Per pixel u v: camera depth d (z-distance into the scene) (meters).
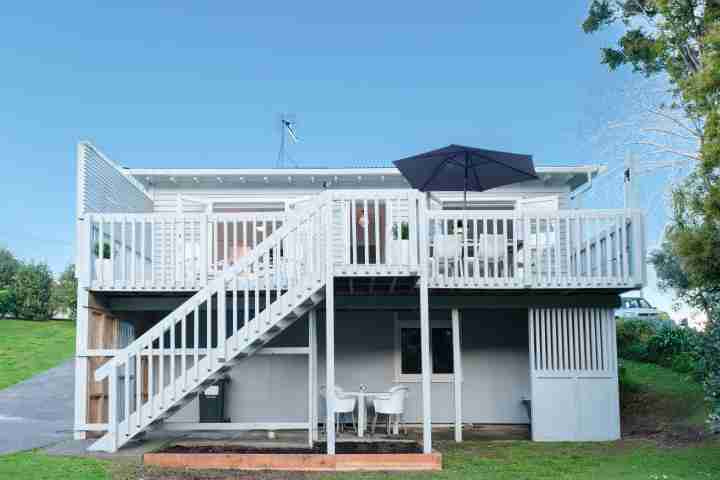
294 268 9.29
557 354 11.16
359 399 10.77
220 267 11.87
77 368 10.28
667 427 11.25
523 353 12.94
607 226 10.57
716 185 7.36
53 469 7.74
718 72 7.46
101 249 10.63
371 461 8.41
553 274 11.27
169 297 11.27
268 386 12.77
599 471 8.18
